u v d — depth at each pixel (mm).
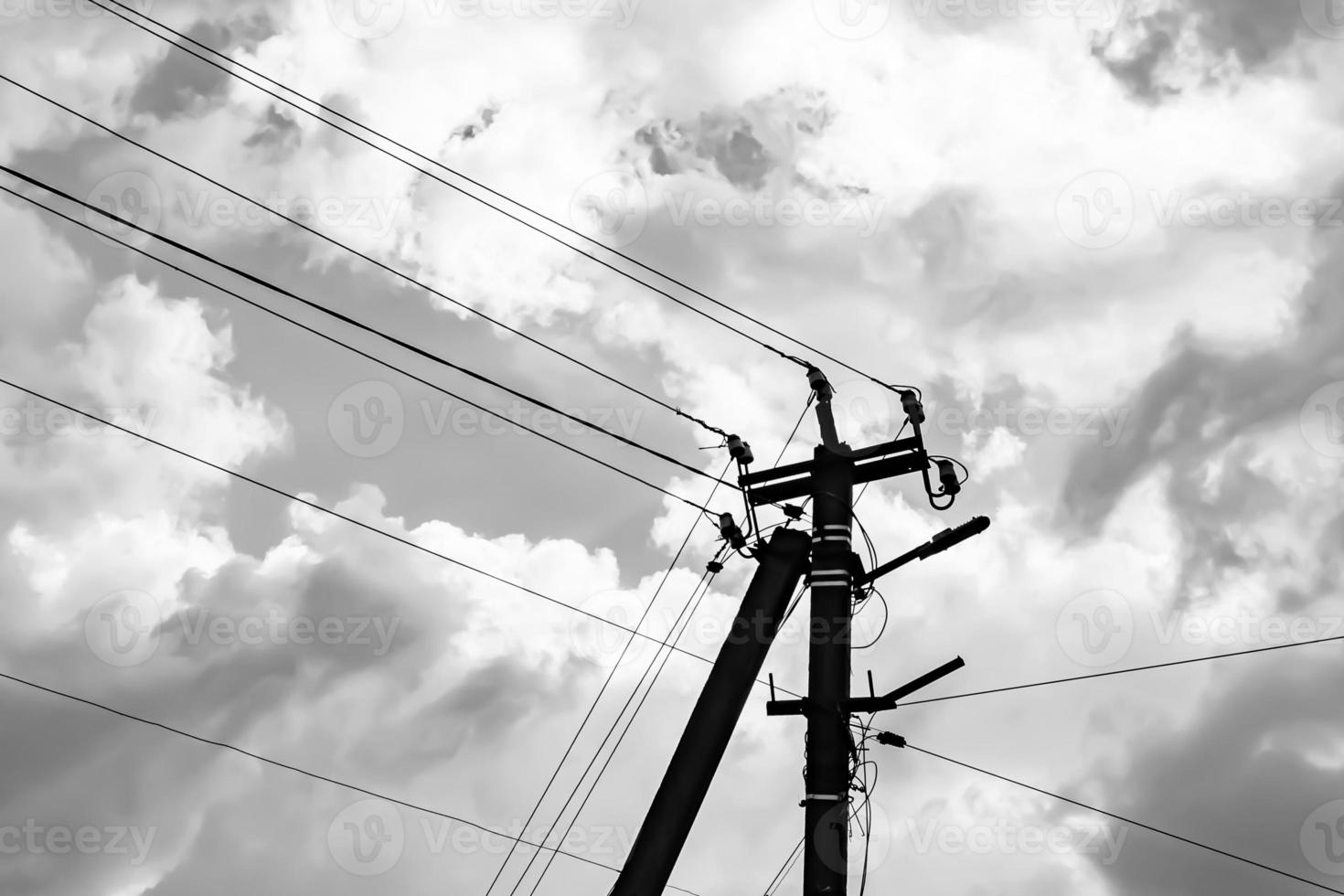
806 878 11898
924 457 13859
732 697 12789
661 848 11922
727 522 14117
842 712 12562
